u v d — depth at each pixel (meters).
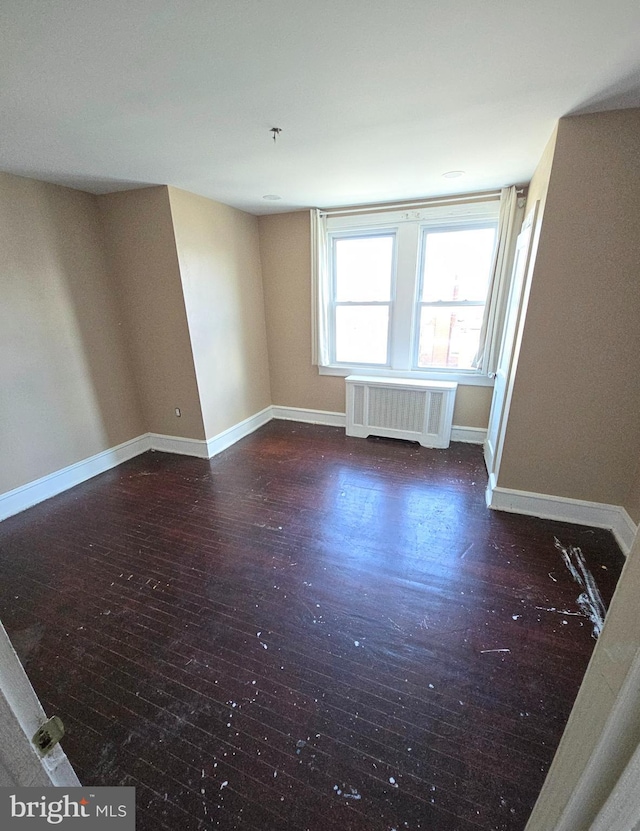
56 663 1.54
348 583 1.95
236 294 3.71
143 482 3.09
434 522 2.45
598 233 1.89
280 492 2.89
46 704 1.39
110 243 3.12
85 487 3.03
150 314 3.24
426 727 1.28
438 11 1.07
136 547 2.28
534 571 1.99
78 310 2.99
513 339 2.53
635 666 0.38
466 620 1.71
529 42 1.22
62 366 2.91
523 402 2.29
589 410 2.17
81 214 2.93
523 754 1.20
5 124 1.70
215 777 1.16
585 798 0.46
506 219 2.96
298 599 1.85
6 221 2.48
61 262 2.83
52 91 1.44
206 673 1.49
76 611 1.81
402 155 2.22
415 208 3.31
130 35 1.14
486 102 1.62
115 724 1.31
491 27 1.15
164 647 1.61
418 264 3.50
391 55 1.28
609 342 2.03
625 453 2.16
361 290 3.86
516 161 2.34
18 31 1.09
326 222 3.65
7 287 2.52
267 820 1.06
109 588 1.95
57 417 2.91
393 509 2.61
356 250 3.75
